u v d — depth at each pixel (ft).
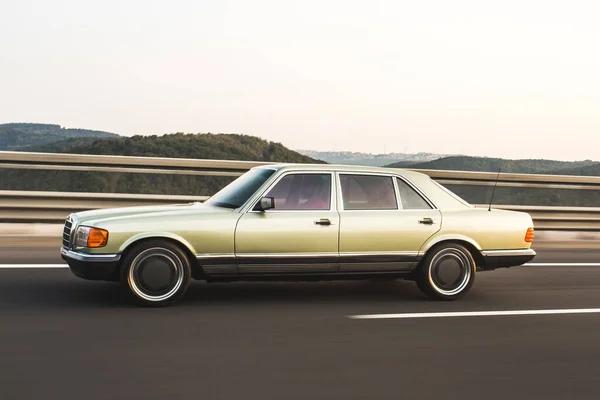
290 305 23.39
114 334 18.84
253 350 17.70
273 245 22.99
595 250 41.50
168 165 41.11
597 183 48.60
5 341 17.90
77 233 22.22
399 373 16.07
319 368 16.29
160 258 22.22
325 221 23.48
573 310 23.77
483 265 25.43
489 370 16.52
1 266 28.89
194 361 16.57
